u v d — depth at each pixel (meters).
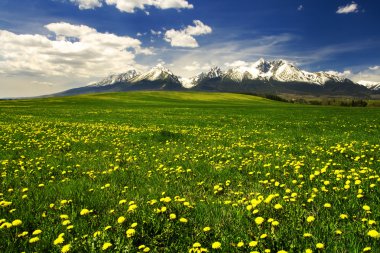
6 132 19.95
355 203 6.15
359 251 4.30
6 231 5.27
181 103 104.81
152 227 5.36
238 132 21.83
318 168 9.13
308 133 21.00
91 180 8.88
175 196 6.95
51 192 7.59
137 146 15.29
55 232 5.26
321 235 4.82
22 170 10.05
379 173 8.66
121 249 4.67
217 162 11.46
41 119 33.25
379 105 150.00
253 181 8.61
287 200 6.37
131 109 62.78
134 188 8.05
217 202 6.71
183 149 14.25
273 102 147.00
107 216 5.94
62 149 14.40
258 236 4.88
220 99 145.75
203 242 4.89
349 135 18.86
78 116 40.06
